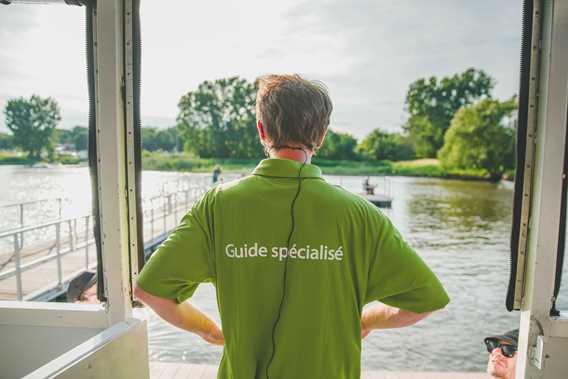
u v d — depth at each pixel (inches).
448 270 367.9
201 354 186.9
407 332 218.2
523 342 60.9
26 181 1252.5
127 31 61.0
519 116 58.5
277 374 33.1
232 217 33.3
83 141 2000.5
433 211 770.8
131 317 64.1
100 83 60.4
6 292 202.5
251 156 2266.2
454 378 98.7
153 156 2314.2
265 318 33.3
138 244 64.8
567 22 54.0
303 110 34.1
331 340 33.3
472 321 238.1
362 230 33.4
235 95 2247.8
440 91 2176.4
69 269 247.3
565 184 56.5
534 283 58.5
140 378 61.8
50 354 66.6
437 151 2198.6
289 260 32.7
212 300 261.3
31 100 1940.2
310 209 32.7
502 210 788.0
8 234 174.7
